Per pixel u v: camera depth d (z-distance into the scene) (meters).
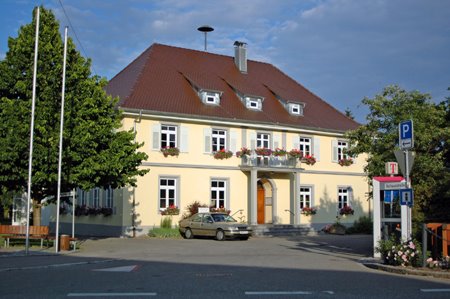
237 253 20.08
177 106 32.44
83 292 10.40
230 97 36.09
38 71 21.06
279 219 35.88
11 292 10.43
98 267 15.01
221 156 33.34
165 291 10.52
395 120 19.91
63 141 20.67
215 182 33.50
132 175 23.20
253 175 33.88
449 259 14.05
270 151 34.66
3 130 20.36
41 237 20.78
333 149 38.94
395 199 17.50
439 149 20.31
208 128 33.25
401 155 15.09
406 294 10.36
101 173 21.50
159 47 38.38
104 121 22.33
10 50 21.69
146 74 34.34
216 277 12.72
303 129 36.84
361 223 37.53
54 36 21.73
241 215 34.06
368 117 20.61
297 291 10.58
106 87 35.81
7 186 21.86
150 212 30.77
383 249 15.21
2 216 37.12
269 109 37.09
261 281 12.01
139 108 30.64
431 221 17.91
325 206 38.00
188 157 32.38
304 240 28.30
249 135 34.84
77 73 21.80
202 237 29.36
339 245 24.48
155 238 28.80
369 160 20.70
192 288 10.92
